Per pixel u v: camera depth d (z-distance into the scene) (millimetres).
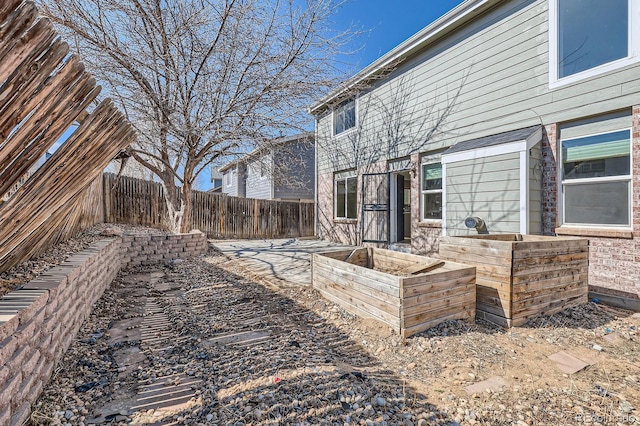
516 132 4906
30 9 1089
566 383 2215
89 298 3260
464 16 5590
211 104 6047
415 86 6953
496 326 3174
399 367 2402
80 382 2068
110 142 2439
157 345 2646
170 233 7266
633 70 3811
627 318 3457
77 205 3857
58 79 1395
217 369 2250
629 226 3867
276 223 12273
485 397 2031
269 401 1859
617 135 3988
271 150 7047
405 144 7246
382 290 3053
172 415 1752
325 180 10430
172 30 5414
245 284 4590
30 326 1787
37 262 2885
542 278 3320
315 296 4039
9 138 1304
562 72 4473
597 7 4117
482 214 5031
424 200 6887
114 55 5066
